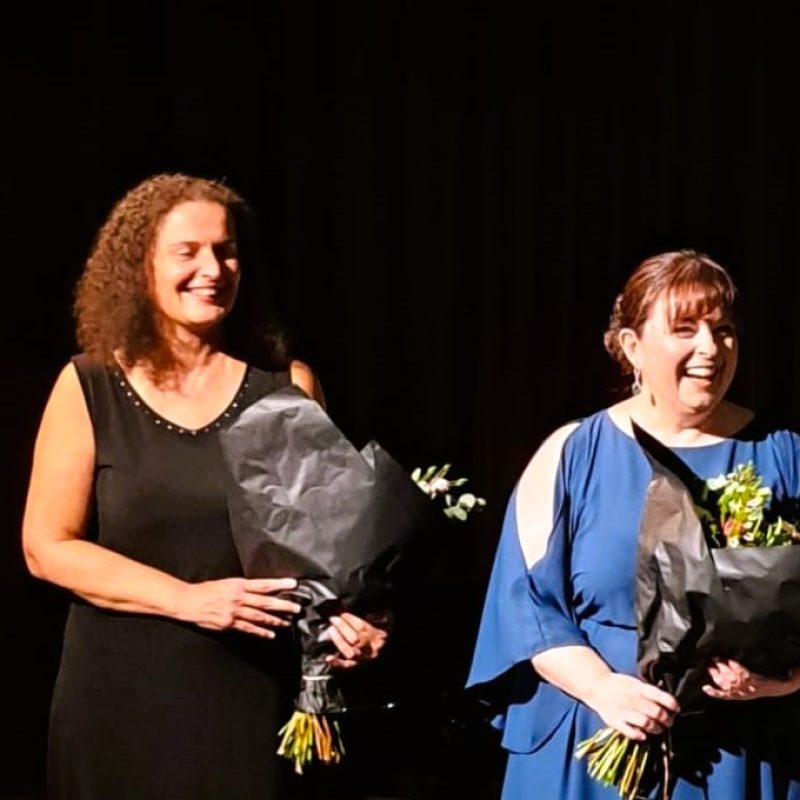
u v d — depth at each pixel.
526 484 4.17
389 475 4.02
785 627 3.70
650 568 3.80
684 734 3.94
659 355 3.93
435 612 7.14
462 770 6.78
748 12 8.35
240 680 4.21
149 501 4.14
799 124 8.34
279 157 8.83
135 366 4.21
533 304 8.70
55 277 8.84
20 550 8.80
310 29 8.74
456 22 8.65
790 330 8.42
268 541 4.01
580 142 8.58
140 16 8.73
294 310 8.91
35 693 8.38
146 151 8.80
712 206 8.47
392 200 8.80
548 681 4.03
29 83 8.74
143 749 4.18
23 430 8.88
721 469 4.03
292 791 4.30
